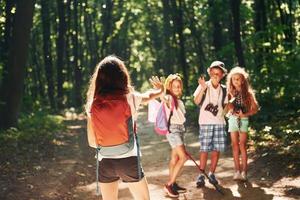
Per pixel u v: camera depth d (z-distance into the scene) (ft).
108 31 138.92
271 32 74.69
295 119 50.98
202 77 29.53
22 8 55.93
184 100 91.50
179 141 27.14
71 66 136.46
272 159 34.35
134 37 171.73
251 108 29.73
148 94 17.99
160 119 27.35
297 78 63.57
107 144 16.94
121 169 17.06
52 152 42.88
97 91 17.29
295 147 36.45
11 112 56.03
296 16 113.09
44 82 155.12
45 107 100.37
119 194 28.43
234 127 29.94
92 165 38.09
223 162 36.22
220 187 28.68
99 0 136.26
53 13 123.13
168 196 27.48
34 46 139.44
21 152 41.29
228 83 29.94
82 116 91.35
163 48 156.35
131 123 17.17
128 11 148.25
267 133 43.68
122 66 17.48
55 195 27.78
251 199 25.86
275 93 64.49
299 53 68.95
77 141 52.70
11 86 55.88
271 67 66.18
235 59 85.56
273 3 105.70
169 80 27.35
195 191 28.17
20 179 30.83
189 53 159.22
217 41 99.66
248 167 33.42
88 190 29.81
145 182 17.47
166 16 123.95
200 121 29.63
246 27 107.55
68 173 33.17
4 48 63.82
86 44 155.94
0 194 27.12
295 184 28.07
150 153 43.86
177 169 27.25
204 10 92.94
